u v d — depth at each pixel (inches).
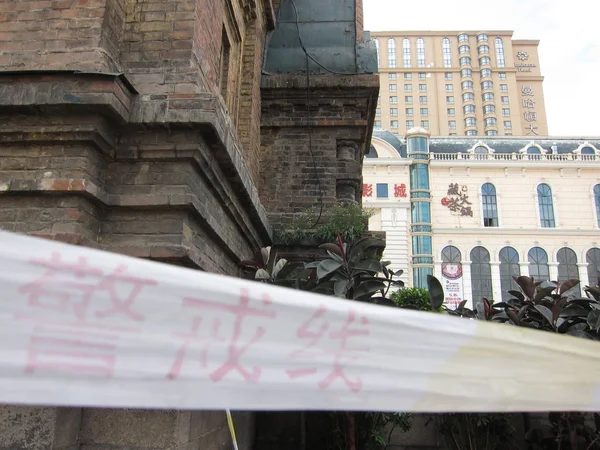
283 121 309.4
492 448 203.2
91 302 71.9
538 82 3919.8
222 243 179.2
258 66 293.7
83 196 134.3
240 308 78.6
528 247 1808.6
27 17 151.1
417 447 224.8
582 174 1859.0
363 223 278.7
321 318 82.0
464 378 87.1
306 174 302.2
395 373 83.6
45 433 116.9
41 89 135.3
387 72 3870.6
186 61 157.3
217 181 163.9
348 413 193.5
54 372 68.4
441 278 1766.7
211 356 75.6
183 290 76.5
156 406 71.6
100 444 126.0
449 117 3786.9
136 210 143.2
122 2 162.9
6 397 66.0
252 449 226.4
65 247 72.6
